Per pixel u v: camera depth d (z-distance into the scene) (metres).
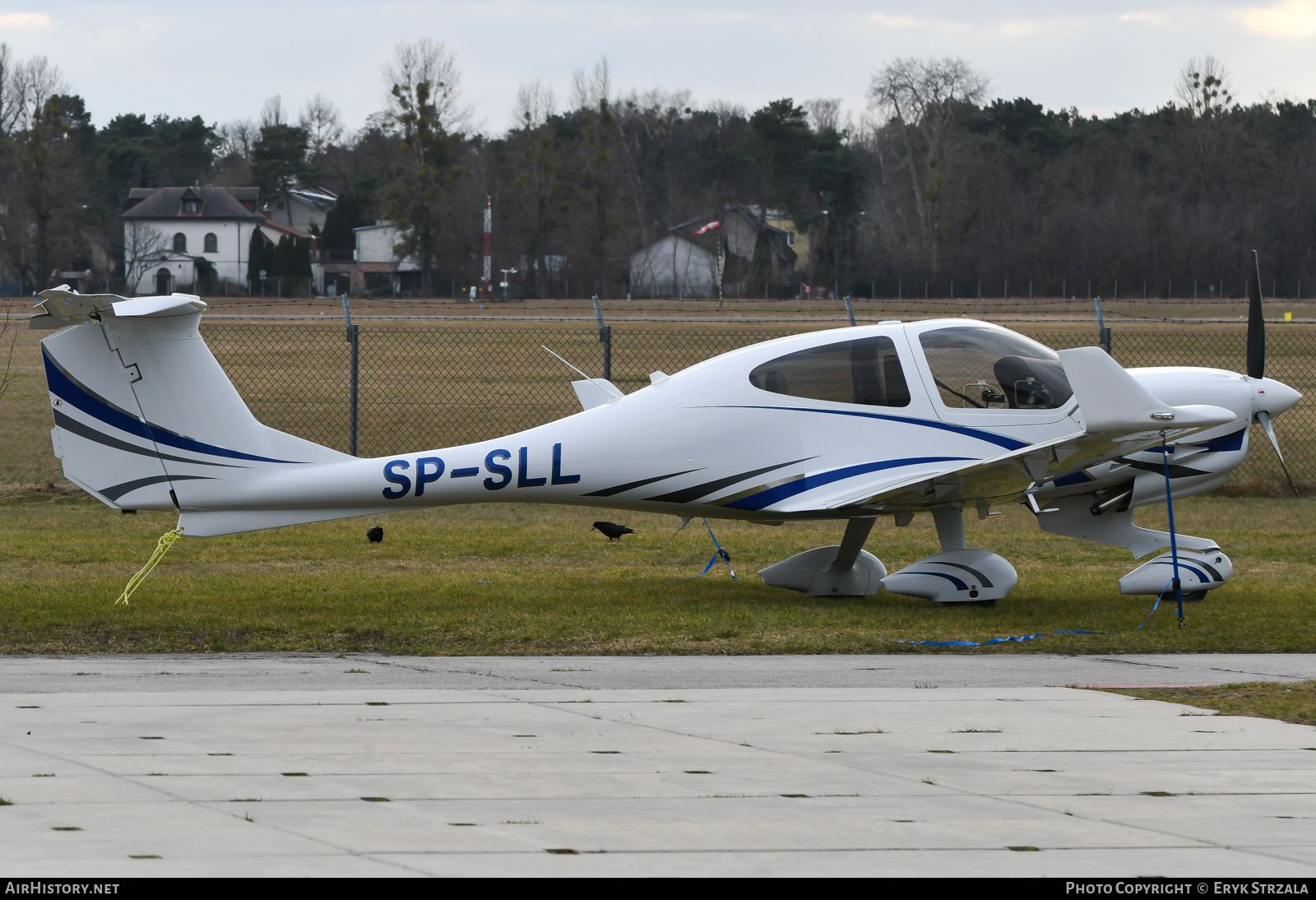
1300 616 34.62
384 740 20.98
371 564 42.34
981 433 36.06
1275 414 40.66
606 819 16.97
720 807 17.55
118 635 30.98
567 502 36.56
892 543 47.66
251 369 98.56
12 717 22.30
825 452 36.00
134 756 19.69
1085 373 31.88
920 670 28.17
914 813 17.42
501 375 97.62
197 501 34.38
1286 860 15.71
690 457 36.00
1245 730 22.34
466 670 27.88
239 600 35.22
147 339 33.84
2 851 15.17
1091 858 15.70
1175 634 32.31
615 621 33.00
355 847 15.62
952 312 195.12
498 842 15.93
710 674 27.66
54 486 56.28
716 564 43.38
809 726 22.44
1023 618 34.47
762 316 157.25
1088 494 39.25
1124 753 20.75
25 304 152.38
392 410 78.88
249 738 21.00
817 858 15.56
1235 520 52.66
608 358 56.81
